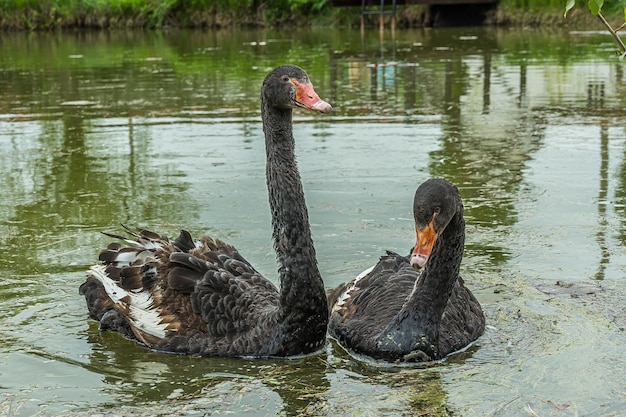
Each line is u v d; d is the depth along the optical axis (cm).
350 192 891
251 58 2088
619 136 1119
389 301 572
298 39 2609
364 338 545
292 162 536
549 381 495
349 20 3075
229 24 3141
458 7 2942
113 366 532
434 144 1103
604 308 597
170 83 1667
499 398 476
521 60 1925
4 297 640
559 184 905
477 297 627
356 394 487
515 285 646
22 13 3114
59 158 1065
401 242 740
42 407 473
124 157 1063
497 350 545
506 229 770
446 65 1861
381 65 1883
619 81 1570
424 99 1442
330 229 775
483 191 887
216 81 1678
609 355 526
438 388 493
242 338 544
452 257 522
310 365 533
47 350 555
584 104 1353
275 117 536
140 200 877
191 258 566
